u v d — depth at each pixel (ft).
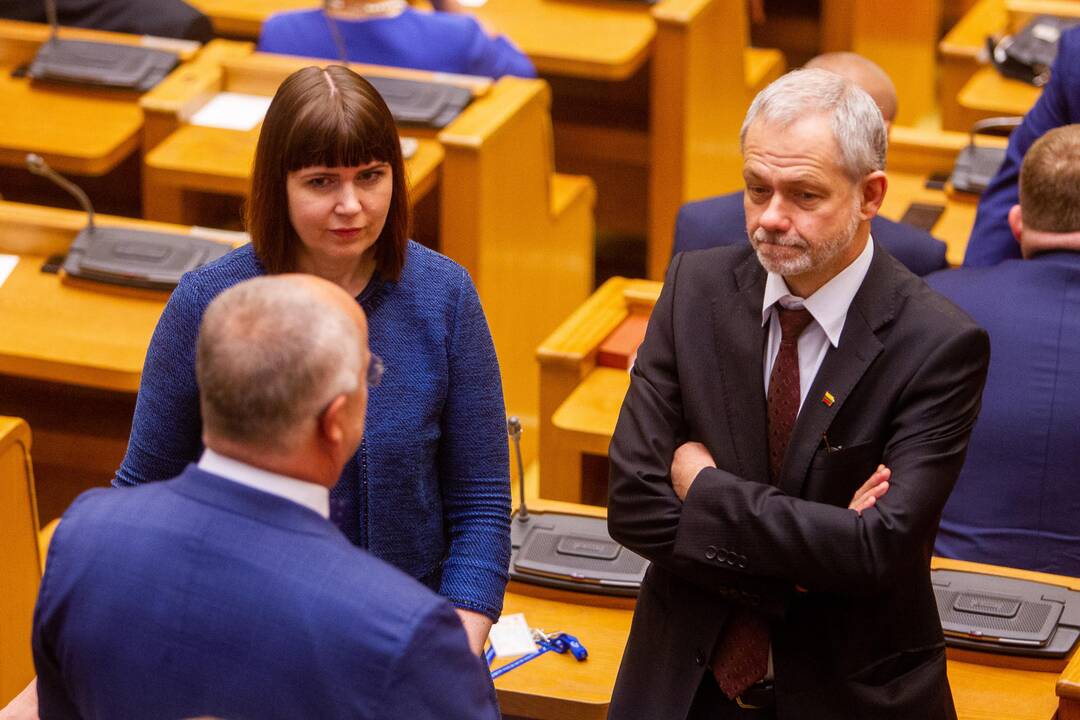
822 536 25.79
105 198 69.46
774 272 26.14
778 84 26.12
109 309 49.70
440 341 27.12
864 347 26.30
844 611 26.78
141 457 26.78
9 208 52.39
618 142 75.87
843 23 86.94
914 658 27.37
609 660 33.40
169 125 59.16
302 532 20.76
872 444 26.43
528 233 62.39
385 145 26.00
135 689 20.85
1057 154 38.88
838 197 25.59
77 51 63.00
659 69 67.82
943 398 26.05
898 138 59.62
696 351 27.73
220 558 20.65
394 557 27.27
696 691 27.58
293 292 21.11
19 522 40.65
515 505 37.91
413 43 63.46
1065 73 48.70
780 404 27.07
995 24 73.31
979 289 39.32
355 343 21.20
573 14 71.82
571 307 68.18
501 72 64.18
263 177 26.09
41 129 59.67
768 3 92.99
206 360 20.89
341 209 25.67
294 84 25.85
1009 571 35.50
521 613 34.99
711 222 43.78
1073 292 38.47
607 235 80.48
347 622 20.04
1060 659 32.68
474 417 27.53
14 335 48.16
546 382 47.50
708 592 27.68
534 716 32.71
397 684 19.89
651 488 27.55
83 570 21.18
